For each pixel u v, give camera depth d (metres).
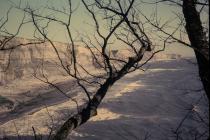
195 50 3.70
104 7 4.66
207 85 3.62
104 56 4.77
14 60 43.47
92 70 42.81
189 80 27.08
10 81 40.84
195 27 3.69
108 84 4.71
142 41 5.01
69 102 25.11
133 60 4.89
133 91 25.86
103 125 18.16
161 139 16.20
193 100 21.31
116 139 16.59
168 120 18.14
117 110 21.89
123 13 4.63
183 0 3.78
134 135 16.91
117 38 5.03
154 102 22.94
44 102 28.86
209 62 3.57
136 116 20.39
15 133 17.66
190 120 16.89
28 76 42.97
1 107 28.72
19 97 32.75
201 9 3.73
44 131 17.59
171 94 24.03
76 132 17.27
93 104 4.54
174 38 3.84
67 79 40.81
